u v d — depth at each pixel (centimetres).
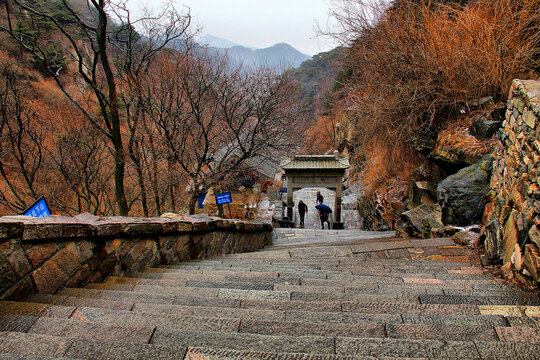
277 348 194
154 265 462
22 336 189
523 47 769
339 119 3512
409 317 245
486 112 826
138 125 1193
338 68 1391
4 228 254
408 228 916
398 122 1058
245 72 1367
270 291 310
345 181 2805
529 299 291
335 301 282
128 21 961
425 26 931
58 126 1247
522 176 379
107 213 1384
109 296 289
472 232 583
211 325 222
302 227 1927
